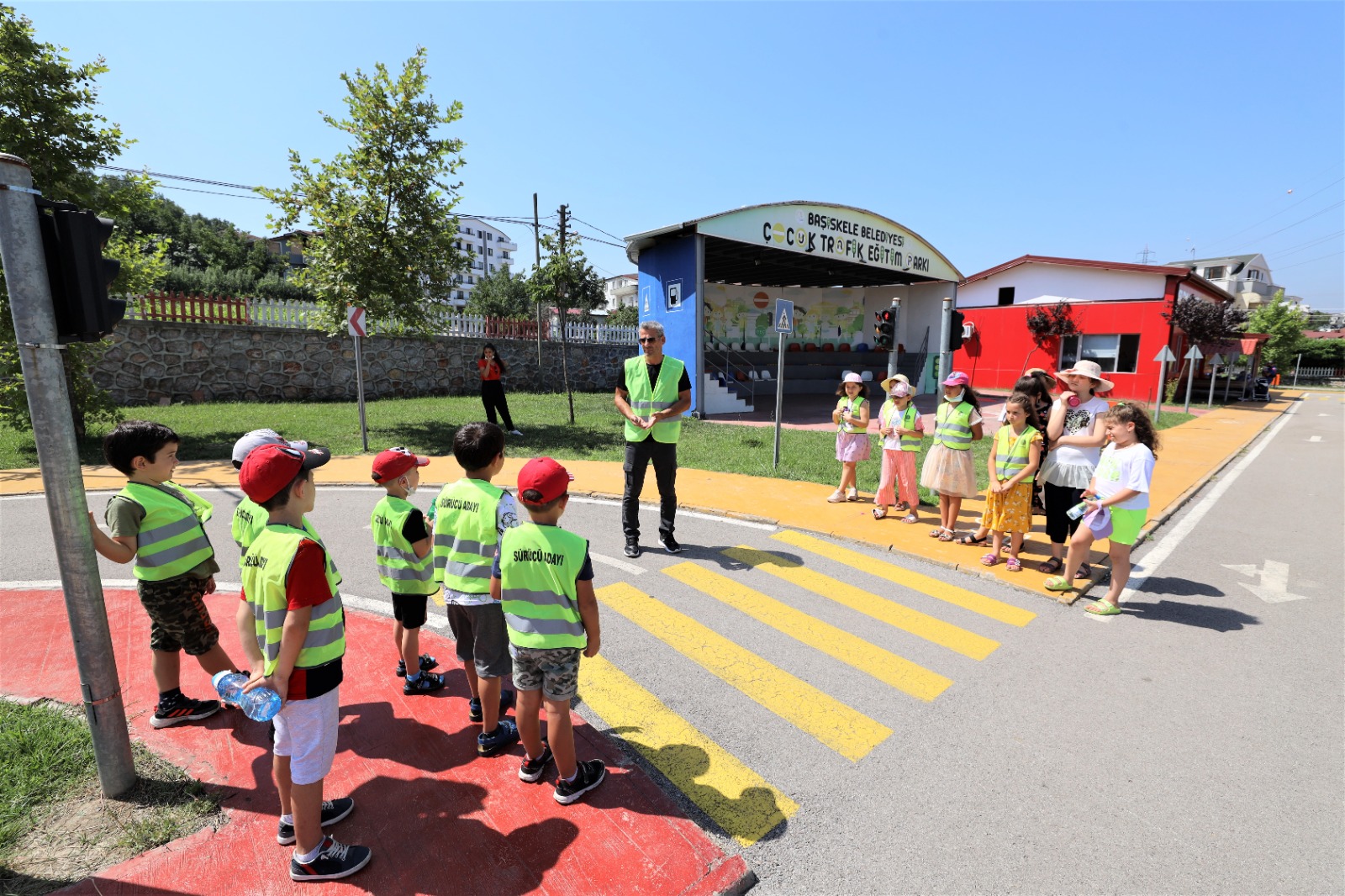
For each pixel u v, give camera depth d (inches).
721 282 997.8
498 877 97.5
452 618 129.0
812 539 268.5
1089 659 170.4
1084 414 219.9
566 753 110.9
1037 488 263.6
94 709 106.7
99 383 598.2
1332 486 397.1
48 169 410.3
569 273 568.7
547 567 107.3
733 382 872.9
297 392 712.4
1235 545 271.4
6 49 390.6
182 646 131.9
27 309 93.7
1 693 144.6
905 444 281.7
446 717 139.3
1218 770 125.7
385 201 474.3
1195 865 102.6
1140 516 186.1
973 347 1072.8
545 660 108.4
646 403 235.6
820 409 805.2
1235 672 163.5
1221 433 649.0
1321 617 197.5
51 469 98.2
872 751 132.1
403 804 113.1
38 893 92.3
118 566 235.3
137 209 460.4
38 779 113.5
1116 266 933.2
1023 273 1020.5
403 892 94.6
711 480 369.4
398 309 501.7
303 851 95.3
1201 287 1051.3
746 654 172.4
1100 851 105.5
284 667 88.7
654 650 174.6
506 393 844.0
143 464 121.4
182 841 103.2
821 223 739.4
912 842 107.8
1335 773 124.6
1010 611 200.1
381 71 460.4
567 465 411.5
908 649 175.5
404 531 137.3
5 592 202.8
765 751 132.2
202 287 1336.1
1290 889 97.8
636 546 246.5
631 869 99.3
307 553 90.1
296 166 456.1
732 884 97.5
